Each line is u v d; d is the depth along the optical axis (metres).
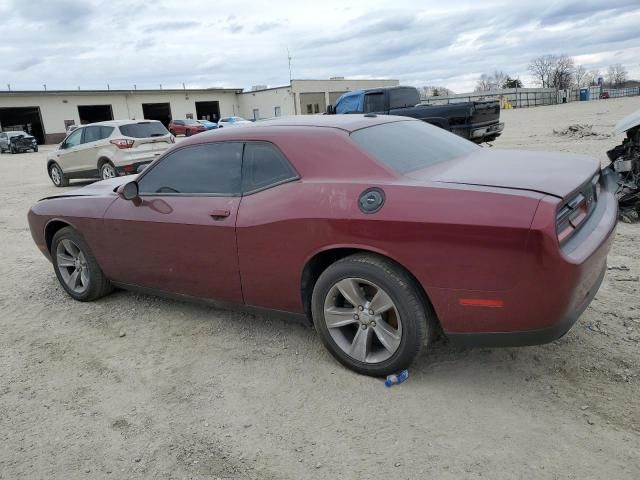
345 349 3.41
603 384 3.09
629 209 6.46
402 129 3.93
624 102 48.38
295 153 3.47
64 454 2.86
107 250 4.58
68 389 3.52
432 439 2.74
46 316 4.81
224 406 3.19
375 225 3.02
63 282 5.15
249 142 3.70
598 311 3.98
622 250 5.38
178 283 4.16
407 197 2.98
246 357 3.76
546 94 74.44
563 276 2.65
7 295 5.43
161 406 3.24
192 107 58.12
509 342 2.88
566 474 2.43
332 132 3.47
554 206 2.65
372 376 3.35
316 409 3.08
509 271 2.70
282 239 3.41
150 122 14.31
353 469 2.58
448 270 2.86
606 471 2.43
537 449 2.61
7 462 2.83
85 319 4.66
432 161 3.51
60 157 14.80
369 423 2.91
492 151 4.07
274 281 3.57
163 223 4.02
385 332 3.21
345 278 3.23
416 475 2.50
